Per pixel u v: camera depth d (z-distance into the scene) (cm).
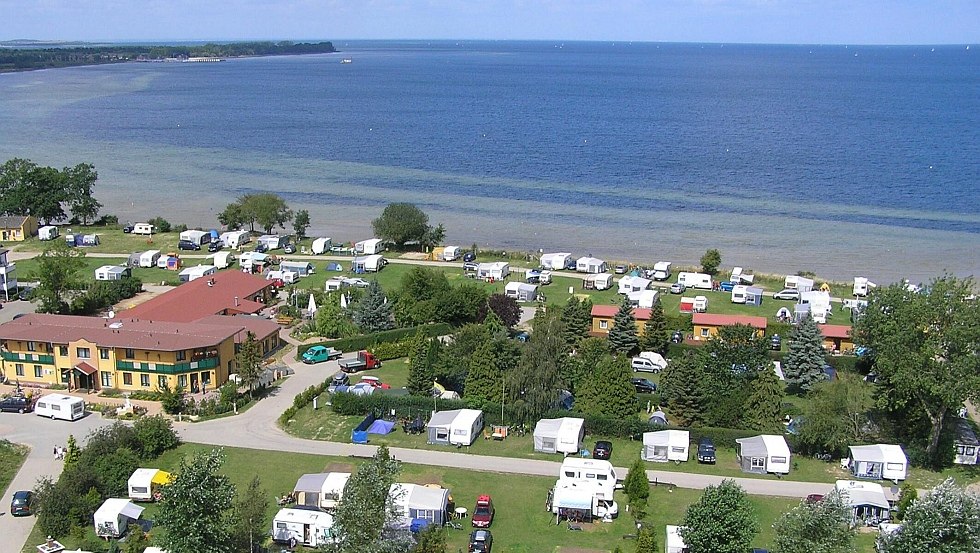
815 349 9938
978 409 8438
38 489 6969
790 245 17888
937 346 8038
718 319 11506
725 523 5884
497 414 8812
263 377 9669
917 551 5453
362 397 8994
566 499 6894
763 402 8488
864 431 8419
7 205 18038
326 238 17000
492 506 7069
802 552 5550
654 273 14688
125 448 7625
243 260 14738
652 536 6309
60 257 12150
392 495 6488
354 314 11575
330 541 6050
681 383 8681
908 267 16238
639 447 8375
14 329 9919
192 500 5844
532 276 14225
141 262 15025
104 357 9594
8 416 8862
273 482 7494
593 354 9931
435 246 16650
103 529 6575
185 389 9531
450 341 10519
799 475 7812
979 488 7575
